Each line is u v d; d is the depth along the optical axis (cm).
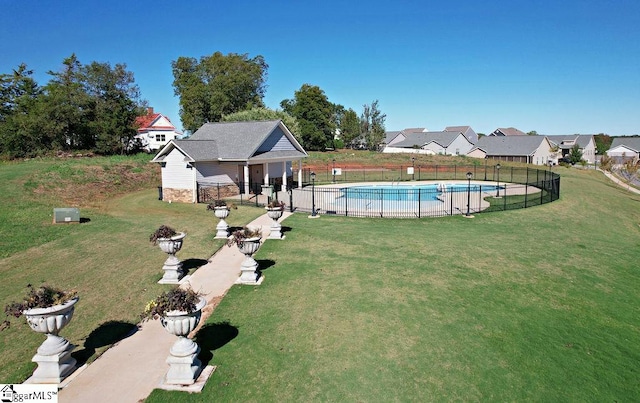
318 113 7569
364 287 1117
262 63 8069
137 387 686
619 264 1403
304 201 2688
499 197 2934
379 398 670
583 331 919
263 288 1108
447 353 802
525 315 981
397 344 829
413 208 2461
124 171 3281
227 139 2995
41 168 2978
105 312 963
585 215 2389
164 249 1141
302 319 928
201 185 2655
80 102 4881
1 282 1141
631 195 3659
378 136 8388
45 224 1739
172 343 826
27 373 727
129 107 5466
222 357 776
